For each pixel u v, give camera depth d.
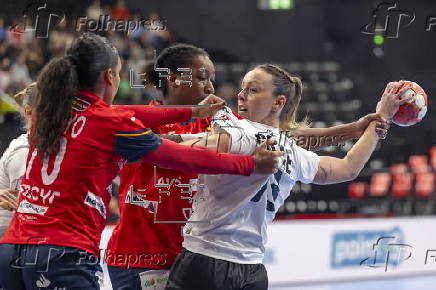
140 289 5.82
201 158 4.70
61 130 4.71
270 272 12.63
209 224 4.97
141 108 5.58
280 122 5.57
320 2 24.25
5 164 5.95
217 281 4.87
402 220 13.51
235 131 4.99
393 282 13.02
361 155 5.49
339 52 23.84
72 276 4.69
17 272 4.84
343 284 12.87
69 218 4.71
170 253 5.76
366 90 21.38
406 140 17.89
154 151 4.73
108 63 4.92
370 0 23.17
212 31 23.97
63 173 4.70
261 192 5.00
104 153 4.75
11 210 5.57
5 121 14.09
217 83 20.00
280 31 24.31
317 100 20.62
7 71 15.17
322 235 13.01
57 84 4.70
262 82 5.19
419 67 22.31
